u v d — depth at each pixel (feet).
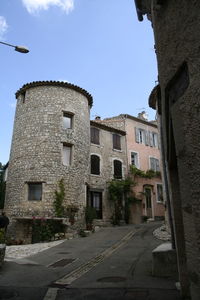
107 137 79.25
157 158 90.33
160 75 14.19
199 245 10.03
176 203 16.63
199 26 10.37
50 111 60.70
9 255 34.53
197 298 10.33
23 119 61.62
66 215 54.39
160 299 15.84
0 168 82.17
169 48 12.95
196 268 10.39
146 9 23.63
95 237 48.67
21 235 52.95
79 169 60.49
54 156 57.62
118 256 30.37
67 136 60.39
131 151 83.82
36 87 63.16
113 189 73.36
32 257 32.68
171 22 12.83
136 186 80.48
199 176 10.02
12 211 55.26
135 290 17.76
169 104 13.65
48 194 54.70
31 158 57.36
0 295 17.99
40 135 58.75
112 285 19.20
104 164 75.56
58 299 16.99
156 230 49.85
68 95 63.52
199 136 10.04
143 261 26.61
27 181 55.88
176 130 12.09
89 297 16.99
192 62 10.70
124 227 61.00
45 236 50.88
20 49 26.68
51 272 24.38
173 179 16.70
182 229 16.47
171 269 20.81
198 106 10.12
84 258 30.63
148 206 82.07
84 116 65.87
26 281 21.36
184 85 11.78
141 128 89.61
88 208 59.11
